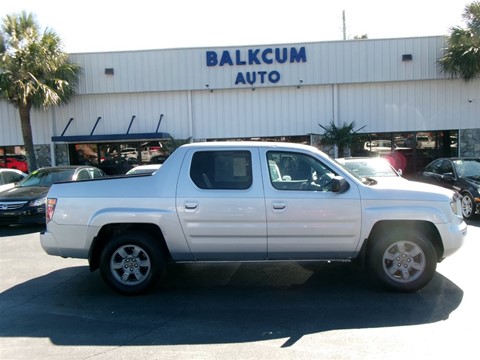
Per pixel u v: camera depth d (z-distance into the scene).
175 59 18.80
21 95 16.31
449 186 11.45
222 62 18.66
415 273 5.39
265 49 18.53
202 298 5.47
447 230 5.34
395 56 18.39
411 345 3.99
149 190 5.51
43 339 4.33
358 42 18.39
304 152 5.54
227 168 5.54
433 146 19.09
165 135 18.56
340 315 4.78
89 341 4.26
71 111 19.45
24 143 17.77
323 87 18.91
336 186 5.26
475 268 6.39
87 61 18.91
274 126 19.11
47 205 5.70
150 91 19.02
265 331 4.40
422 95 18.83
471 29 16.95
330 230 5.35
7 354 4.01
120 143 19.69
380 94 18.88
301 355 3.84
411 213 5.30
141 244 5.53
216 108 19.17
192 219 5.41
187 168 5.54
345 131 18.17
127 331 4.48
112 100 19.36
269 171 5.47
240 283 6.05
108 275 5.59
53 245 5.64
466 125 18.81
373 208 5.34
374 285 5.77
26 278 6.56
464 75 17.81
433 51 18.28
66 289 5.97
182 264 7.07
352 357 3.79
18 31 16.47
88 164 19.80
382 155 19.14
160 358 3.85
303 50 18.47
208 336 4.31
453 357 3.74
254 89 19.03
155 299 5.46
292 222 5.35
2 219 10.52
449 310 4.82
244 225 5.38
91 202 5.54
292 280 6.12
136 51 18.81
